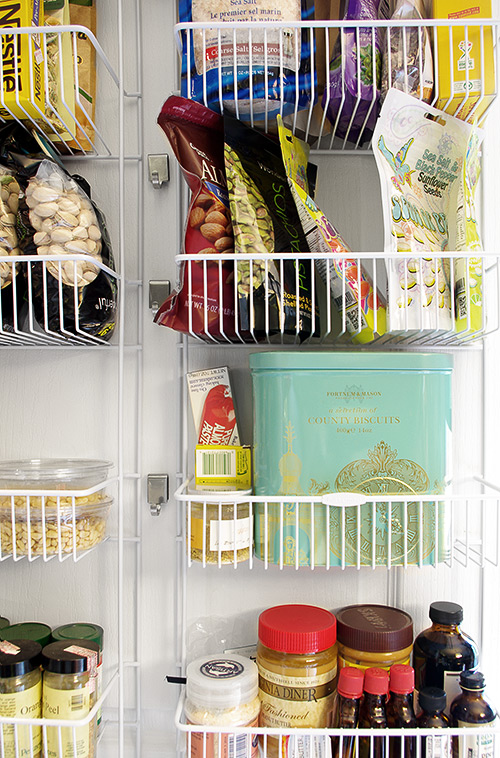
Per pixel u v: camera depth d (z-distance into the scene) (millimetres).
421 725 640
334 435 660
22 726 621
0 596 800
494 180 803
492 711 656
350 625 706
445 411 675
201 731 619
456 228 675
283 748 648
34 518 648
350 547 652
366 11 666
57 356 801
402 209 647
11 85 633
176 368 790
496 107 804
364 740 629
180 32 674
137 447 792
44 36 635
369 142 786
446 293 665
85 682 641
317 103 713
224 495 647
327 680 673
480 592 794
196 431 761
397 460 660
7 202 670
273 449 666
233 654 728
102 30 803
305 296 683
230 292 663
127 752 782
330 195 802
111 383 797
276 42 647
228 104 668
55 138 746
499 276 661
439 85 656
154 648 789
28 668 630
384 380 666
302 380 662
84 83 767
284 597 792
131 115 803
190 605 790
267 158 703
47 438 800
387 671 662
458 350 800
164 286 783
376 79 667
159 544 791
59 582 796
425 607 794
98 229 684
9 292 671
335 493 642
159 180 784
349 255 609
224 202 673
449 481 675
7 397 804
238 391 790
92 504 683
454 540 780
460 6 656
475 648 720
